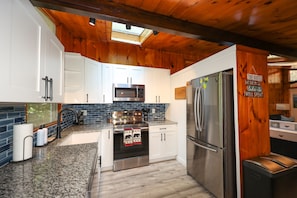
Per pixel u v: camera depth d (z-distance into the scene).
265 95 2.12
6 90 0.73
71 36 2.90
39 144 1.54
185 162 3.09
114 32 3.23
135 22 1.73
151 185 2.39
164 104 3.99
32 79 0.99
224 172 1.92
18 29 0.84
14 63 0.80
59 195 0.75
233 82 2.01
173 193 2.19
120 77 3.23
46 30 1.22
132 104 3.65
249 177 1.79
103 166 2.77
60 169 1.04
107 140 2.80
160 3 1.65
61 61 1.64
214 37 2.16
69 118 2.96
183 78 3.21
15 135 1.16
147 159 3.11
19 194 0.75
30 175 0.95
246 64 2.01
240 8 1.69
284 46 2.74
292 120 3.90
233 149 1.97
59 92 1.57
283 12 1.75
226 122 1.96
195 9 1.74
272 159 1.80
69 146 1.56
